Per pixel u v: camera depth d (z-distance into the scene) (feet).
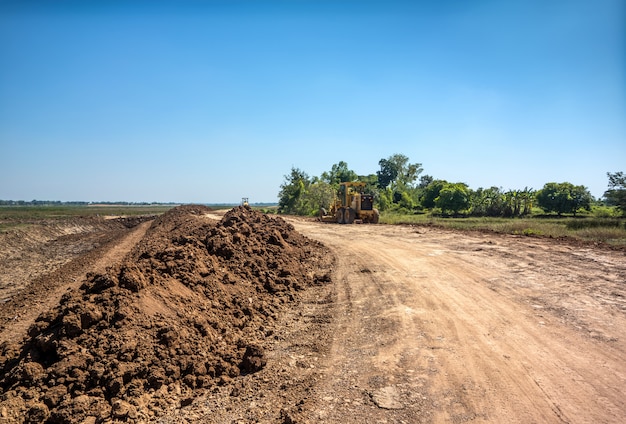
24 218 159.63
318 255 50.62
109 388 17.06
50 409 15.98
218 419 15.89
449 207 172.65
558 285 32.37
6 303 41.83
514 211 169.78
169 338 20.12
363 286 35.22
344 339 23.62
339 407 16.29
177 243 37.76
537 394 16.67
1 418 15.16
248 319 27.20
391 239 63.21
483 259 43.70
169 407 16.78
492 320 25.29
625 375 17.97
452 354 20.74
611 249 47.98
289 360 21.09
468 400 16.43
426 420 15.14
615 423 14.57
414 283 34.94
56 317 20.68
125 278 23.38
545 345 21.36
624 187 116.37
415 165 291.38
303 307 30.50
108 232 132.05
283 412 16.01
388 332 24.20
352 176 252.83
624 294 29.48
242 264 36.32
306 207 181.68
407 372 19.06
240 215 55.47
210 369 19.53
